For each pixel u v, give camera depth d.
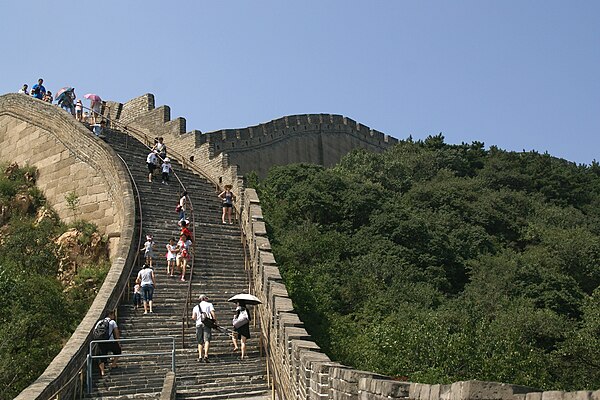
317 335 24.17
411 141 66.44
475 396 6.11
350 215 38.47
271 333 18.78
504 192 51.94
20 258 28.62
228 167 32.25
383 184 51.81
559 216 50.03
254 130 57.16
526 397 5.57
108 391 16.28
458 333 24.80
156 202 28.98
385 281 32.47
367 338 24.06
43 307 22.72
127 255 23.97
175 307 21.91
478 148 66.50
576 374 25.53
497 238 45.03
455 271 36.94
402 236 37.00
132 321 20.62
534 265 36.38
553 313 30.22
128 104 41.28
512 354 23.45
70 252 29.25
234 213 29.73
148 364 18.16
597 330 27.25
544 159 63.00
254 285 23.88
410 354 22.59
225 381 17.23
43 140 35.12
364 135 72.00
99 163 31.77
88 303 25.11
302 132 63.31
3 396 18.12
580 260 39.25
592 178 64.75
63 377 14.88
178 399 15.96
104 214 30.70
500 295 33.00
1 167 36.06
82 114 36.91
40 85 39.00
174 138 37.28
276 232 34.09
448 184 51.19
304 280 27.25
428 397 7.10
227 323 21.23
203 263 25.12
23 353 19.83
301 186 40.00
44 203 33.69
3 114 38.06
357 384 9.45
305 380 12.40
